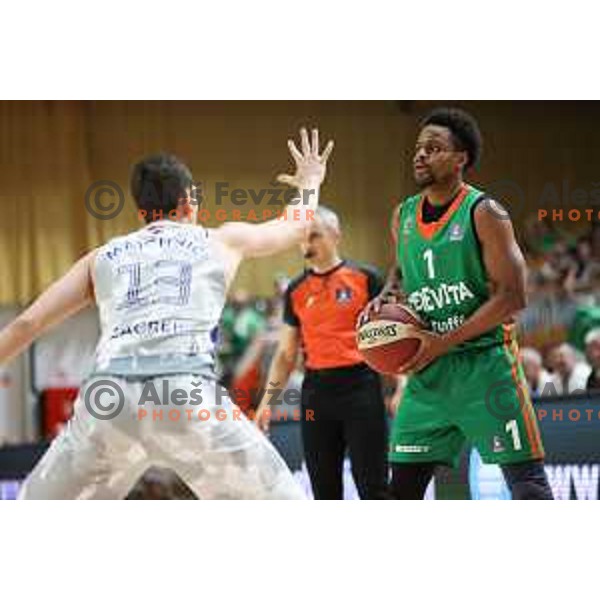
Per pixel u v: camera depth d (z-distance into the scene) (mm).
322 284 8172
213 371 5641
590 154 17688
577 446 8383
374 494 8102
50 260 16938
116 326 5613
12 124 16922
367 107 17375
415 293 6711
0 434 16719
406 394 6809
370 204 17328
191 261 5727
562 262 16047
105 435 5430
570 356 11578
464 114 6633
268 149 17266
